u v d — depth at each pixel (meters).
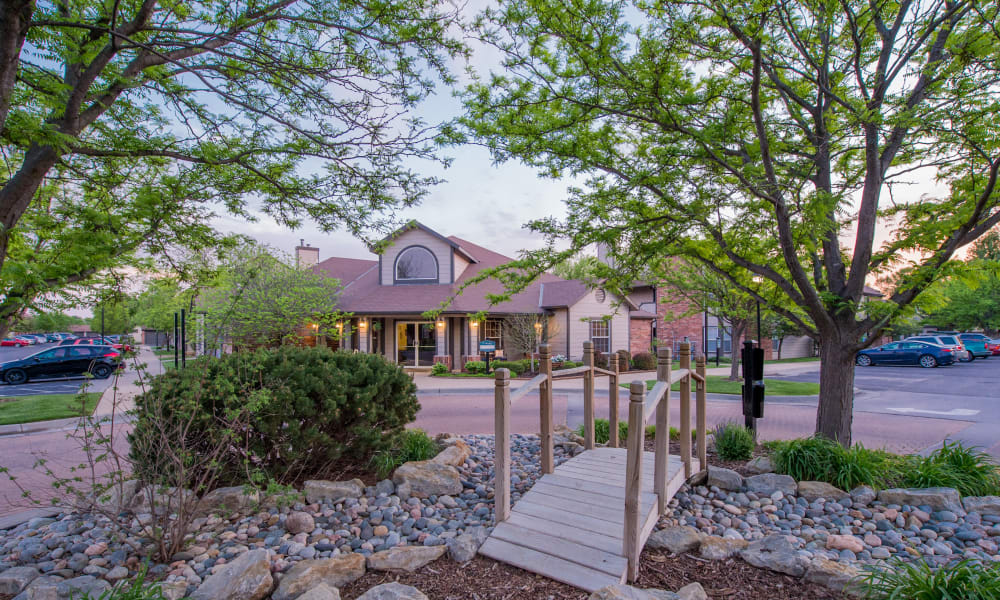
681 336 26.27
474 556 3.43
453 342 21.25
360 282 22.89
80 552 3.57
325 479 5.06
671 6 4.51
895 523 4.16
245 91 4.22
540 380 4.41
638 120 5.55
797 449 5.15
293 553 3.51
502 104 5.37
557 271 31.53
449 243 21.17
